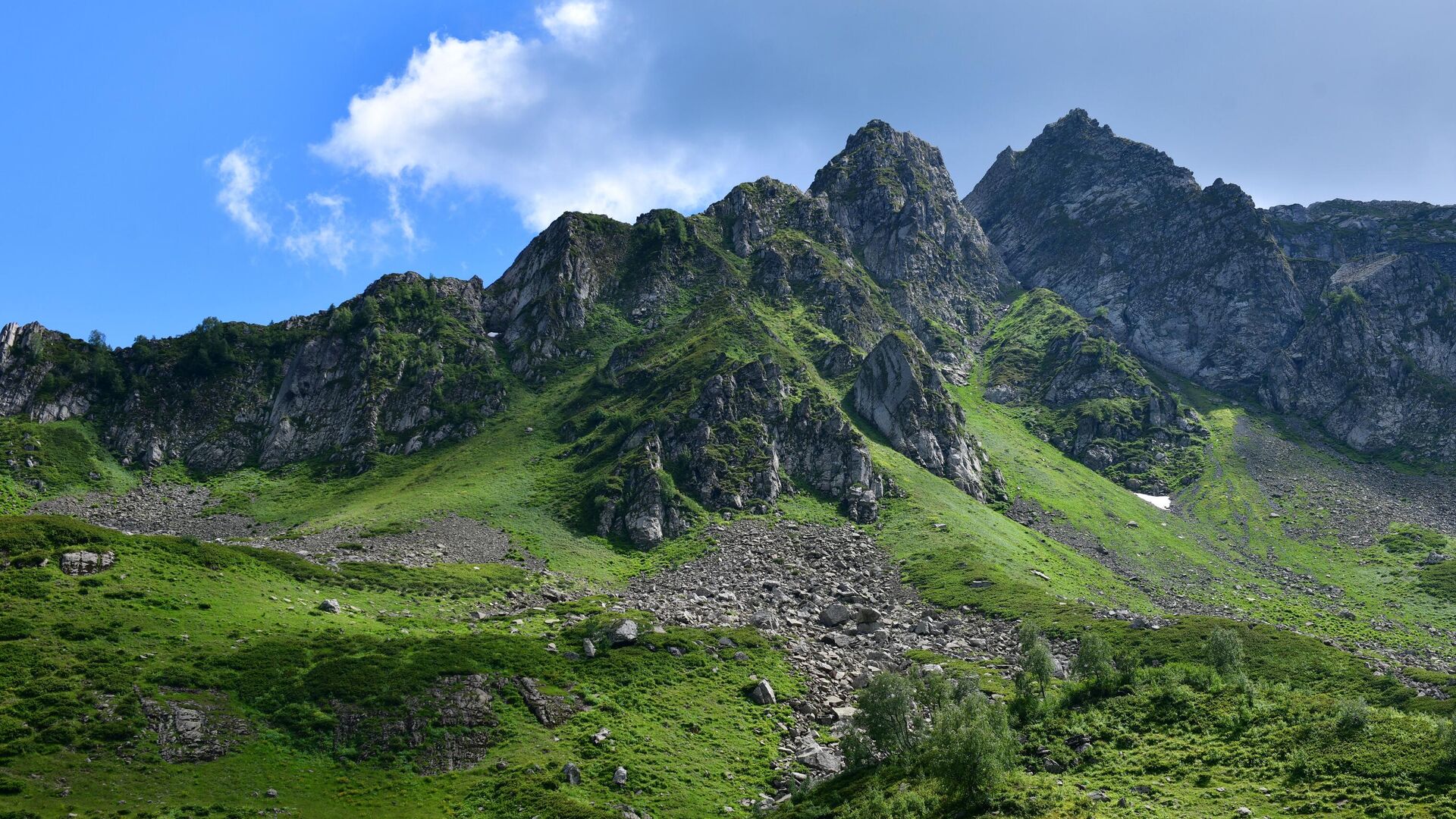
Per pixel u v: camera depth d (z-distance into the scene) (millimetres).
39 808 60000
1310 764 57281
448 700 81688
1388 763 55031
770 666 98562
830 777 73938
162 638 83250
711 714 86250
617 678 90562
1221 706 68688
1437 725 59000
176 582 95688
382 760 73875
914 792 61062
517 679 86938
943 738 63781
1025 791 58188
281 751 72562
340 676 81938
